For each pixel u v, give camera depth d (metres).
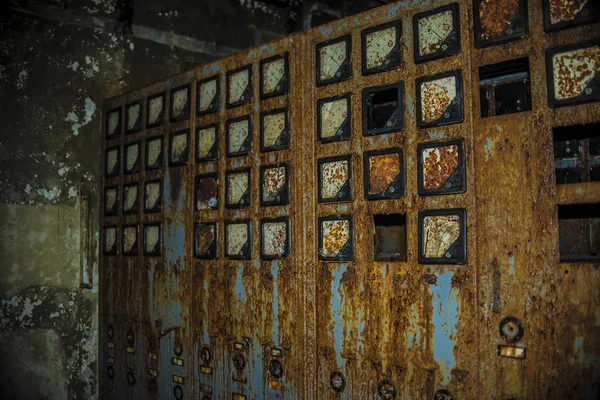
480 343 2.07
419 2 2.30
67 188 4.04
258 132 2.88
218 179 3.10
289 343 2.66
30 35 3.90
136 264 3.69
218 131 3.12
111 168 4.02
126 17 4.33
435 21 2.25
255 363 2.82
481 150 2.11
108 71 4.24
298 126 2.68
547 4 2.00
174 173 3.42
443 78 2.21
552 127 1.97
